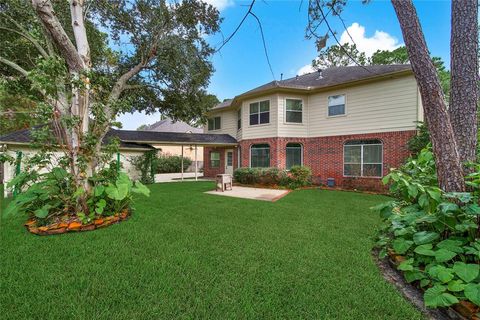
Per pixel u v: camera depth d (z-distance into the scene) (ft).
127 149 42.29
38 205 16.25
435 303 6.60
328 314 7.20
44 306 7.43
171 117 47.42
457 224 8.27
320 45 15.08
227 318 7.01
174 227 15.85
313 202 25.67
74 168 16.89
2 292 8.16
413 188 9.78
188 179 56.65
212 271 9.80
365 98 36.70
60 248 12.03
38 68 14.82
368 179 36.32
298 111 43.16
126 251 11.76
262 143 44.16
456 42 10.46
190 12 33.78
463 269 7.07
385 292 8.34
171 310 7.33
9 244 12.51
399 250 9.15
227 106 54.49
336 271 9.88
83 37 18.90
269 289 8.52
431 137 10.14
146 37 35.76
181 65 37.50
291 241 13.41
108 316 7.04
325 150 41.01
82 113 17.48
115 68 38.22
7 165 30.91
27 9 23.16
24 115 16.49
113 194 16.80
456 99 10.39
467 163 9.38
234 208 22.24
